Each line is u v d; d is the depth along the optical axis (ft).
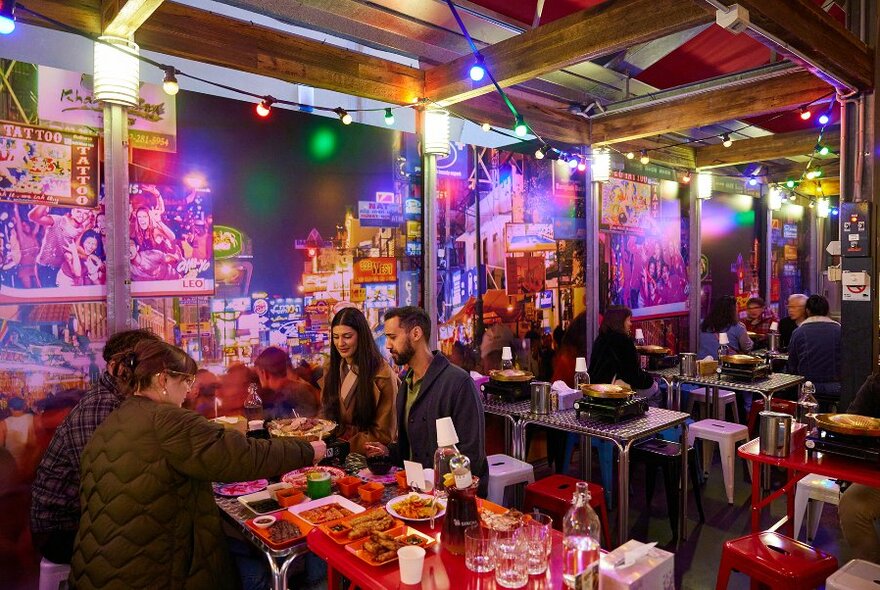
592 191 19.58
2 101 9.11
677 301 24.23
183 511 6.26
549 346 18.37
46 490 7.90
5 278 9.17
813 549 8.30
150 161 10.63
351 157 13.44
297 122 12.56
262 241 12.06
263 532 6.91
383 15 12.76
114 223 9.99
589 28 11.16
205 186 11.28
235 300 11.69
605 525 11.17
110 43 9.41
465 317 15.92
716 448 19.35
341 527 6.67
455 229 15.66
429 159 14.61
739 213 28.60
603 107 18.53
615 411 11.89
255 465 6.49
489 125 15.16
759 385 15.84
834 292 36.17
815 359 17.71
